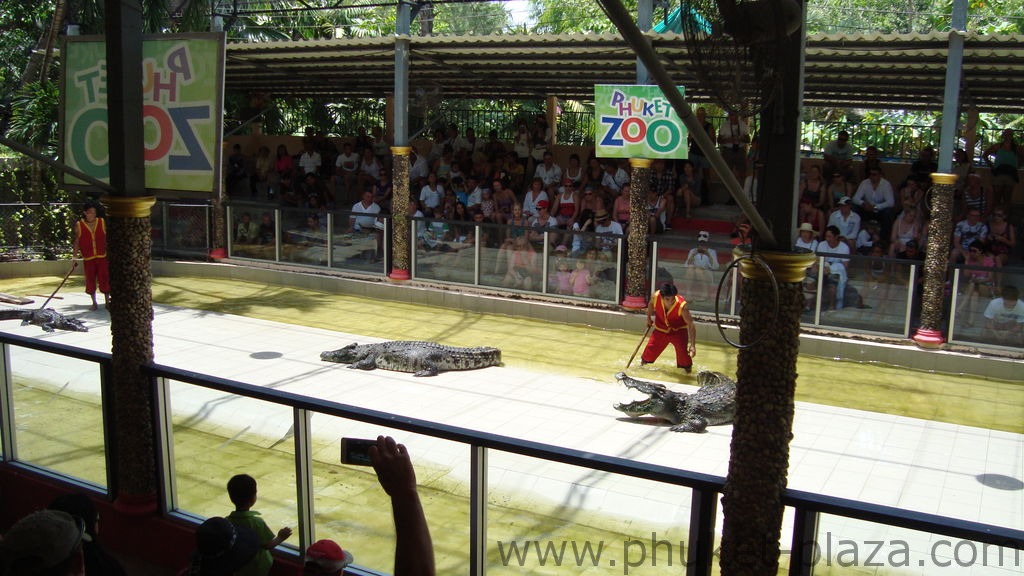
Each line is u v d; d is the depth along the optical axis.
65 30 19.31
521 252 14.84
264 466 5.39
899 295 12.25
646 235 13.75
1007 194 16.11
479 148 20.75
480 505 4.70
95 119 6.27
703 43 3.51
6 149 21.39
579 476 4.60
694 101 20.16
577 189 17.67
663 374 11.24
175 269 17.81
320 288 16.64
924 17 20.73
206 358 11.38
